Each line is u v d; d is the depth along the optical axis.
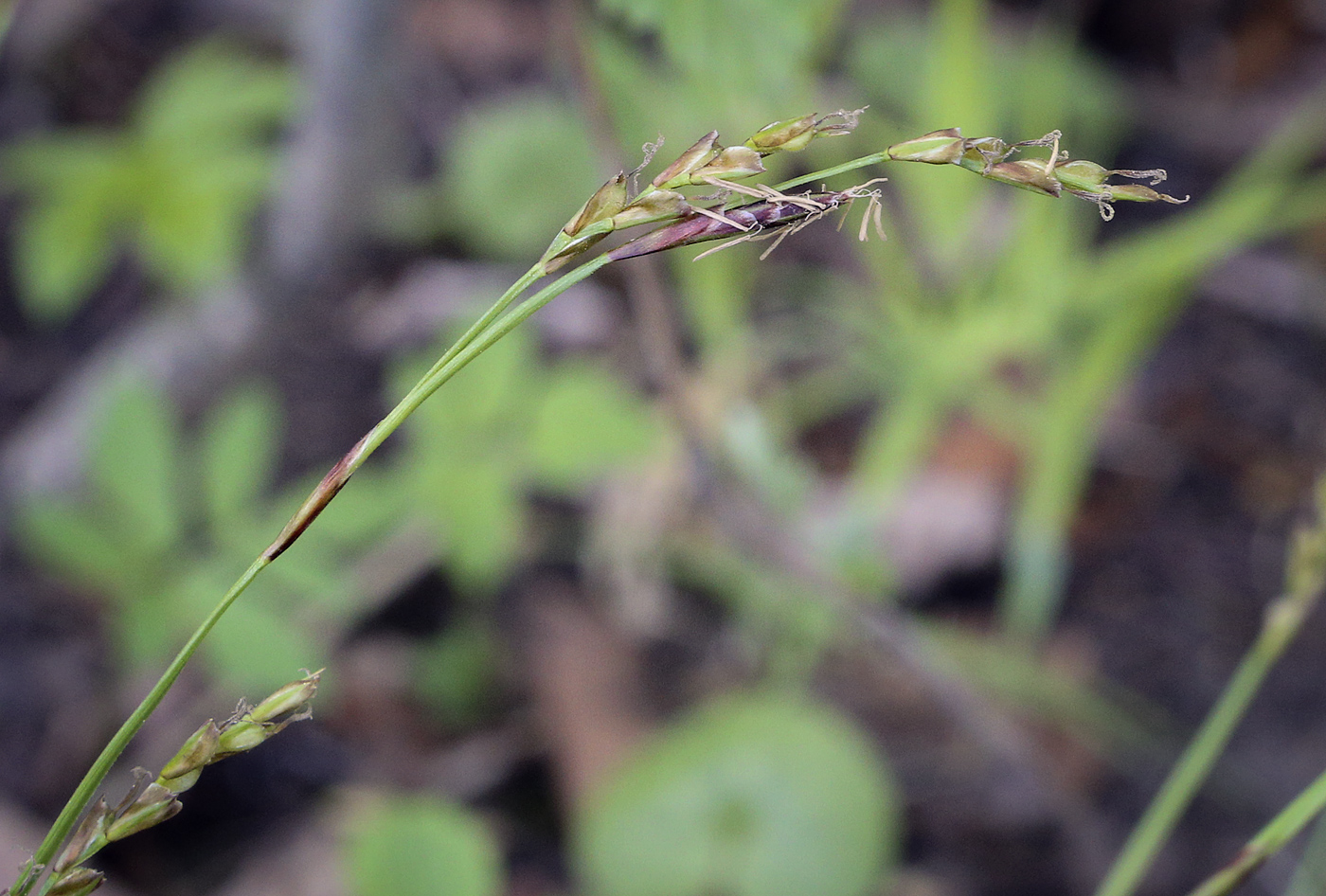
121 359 0.75
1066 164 0.27
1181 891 0.62
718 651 0.71
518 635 0.71
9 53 0.87
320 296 0.83
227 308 0.75
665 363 0.47
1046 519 0.66
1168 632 0.73
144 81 0.91
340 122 0.64
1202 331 0.88
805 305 0.79
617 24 0.47
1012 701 0.68
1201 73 1.03
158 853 0.62
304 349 0.82
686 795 0.57
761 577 0.68
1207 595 0.75
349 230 0.71
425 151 0.90
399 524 0.69
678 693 0.69
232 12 0.95
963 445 0.79
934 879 0.63
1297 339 0.87
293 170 0.68
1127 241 0.90
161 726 0.65
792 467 0.61
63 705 0.66
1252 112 0.99
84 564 0.55
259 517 0.57
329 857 0.62
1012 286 0.68
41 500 0.56
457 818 0.45
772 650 0.70
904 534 0.76
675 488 0.68
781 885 0.55
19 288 0.83
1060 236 0.67
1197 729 0.69
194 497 0.66
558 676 0.69
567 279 0.27
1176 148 0.98
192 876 0.62
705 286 0.64
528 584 0.73
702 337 0.68
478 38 0.98
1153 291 0.65
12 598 0.71
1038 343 0.70
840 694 0.69
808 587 0.62
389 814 0.45
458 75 0.96
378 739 0.68
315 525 0.57
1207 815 0.65
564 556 0.73
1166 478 0.80
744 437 0.53
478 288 0.85
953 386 0.70
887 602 0.62
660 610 0.71
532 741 0.68
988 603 0.76
